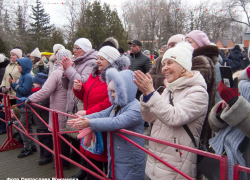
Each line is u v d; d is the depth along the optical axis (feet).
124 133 6.80
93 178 8.21
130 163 6.85
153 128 6.29
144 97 5.77
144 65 15.80
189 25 112.47
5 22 79.51
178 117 5.40
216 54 8.27
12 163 12.45
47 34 124.16
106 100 8.17
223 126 5.43
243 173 4.92
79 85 9.00
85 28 62.59
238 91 4.84
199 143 6.48
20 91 12.78
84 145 7.54
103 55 8.64
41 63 20.98
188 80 5.79
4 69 18.86
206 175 5.35
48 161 12.26
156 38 117.50
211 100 7.36
